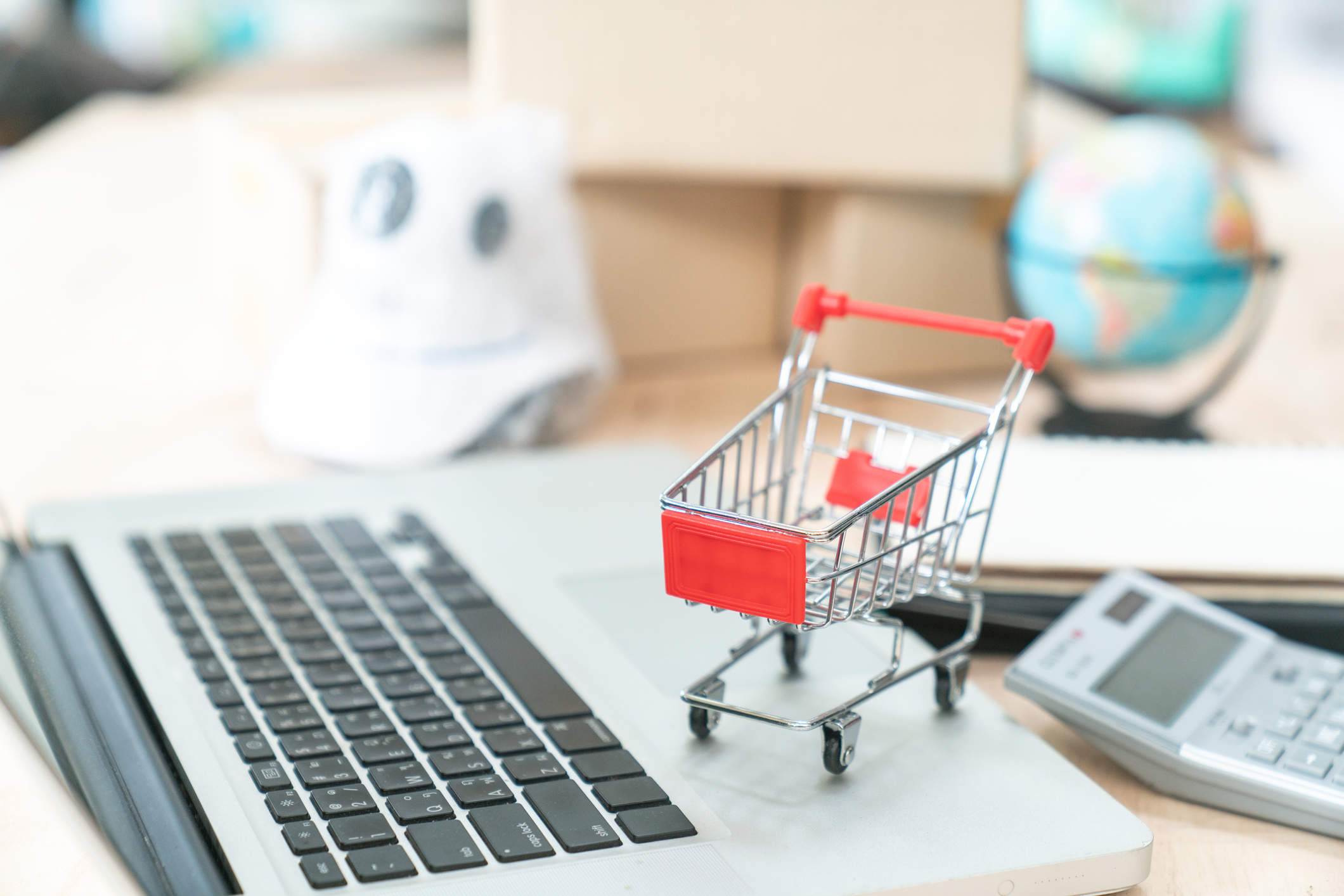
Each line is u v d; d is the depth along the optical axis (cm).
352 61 183
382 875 34
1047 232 73
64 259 121
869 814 38
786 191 92
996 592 53
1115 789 45
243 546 56
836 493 45
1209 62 148
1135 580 52
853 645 49
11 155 163
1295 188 131
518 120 75
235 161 89
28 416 83
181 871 34
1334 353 96
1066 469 64
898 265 87
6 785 44
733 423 82
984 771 41
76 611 50
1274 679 47
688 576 37
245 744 40
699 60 82
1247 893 39
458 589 53
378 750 40
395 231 71
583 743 41
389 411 72
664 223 89
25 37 176
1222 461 66
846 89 83
